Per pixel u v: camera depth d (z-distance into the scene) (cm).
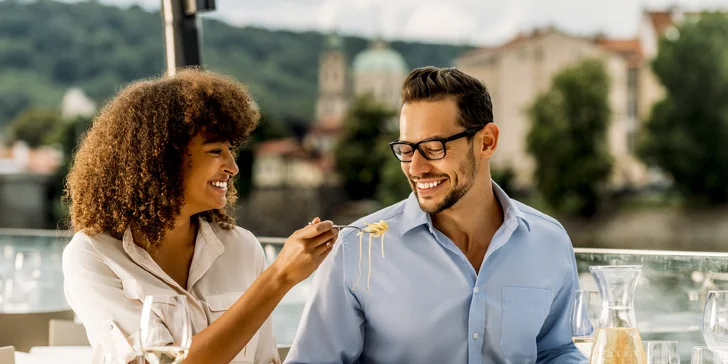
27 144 5675
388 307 186
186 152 186
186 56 335
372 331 189
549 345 197
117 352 177
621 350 149
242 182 5638
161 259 192
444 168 177
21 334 278
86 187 188
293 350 187
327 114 6369
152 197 184
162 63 6178
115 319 180
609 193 5106
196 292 194
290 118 6362
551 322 196
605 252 233
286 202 5688
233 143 192
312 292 189
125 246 186
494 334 186
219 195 191
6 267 374
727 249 4822
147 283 183
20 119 5772
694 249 4888
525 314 187
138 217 186
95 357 185
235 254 202
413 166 177
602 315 153
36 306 322
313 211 5678
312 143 6091
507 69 5803
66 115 5750
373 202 5634
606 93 5228
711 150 4825
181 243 195
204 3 331
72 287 184
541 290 189
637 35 5531
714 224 4831
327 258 188
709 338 167
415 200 189
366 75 6431
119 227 186
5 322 276
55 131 5700
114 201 186
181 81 190
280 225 5678
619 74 5369
